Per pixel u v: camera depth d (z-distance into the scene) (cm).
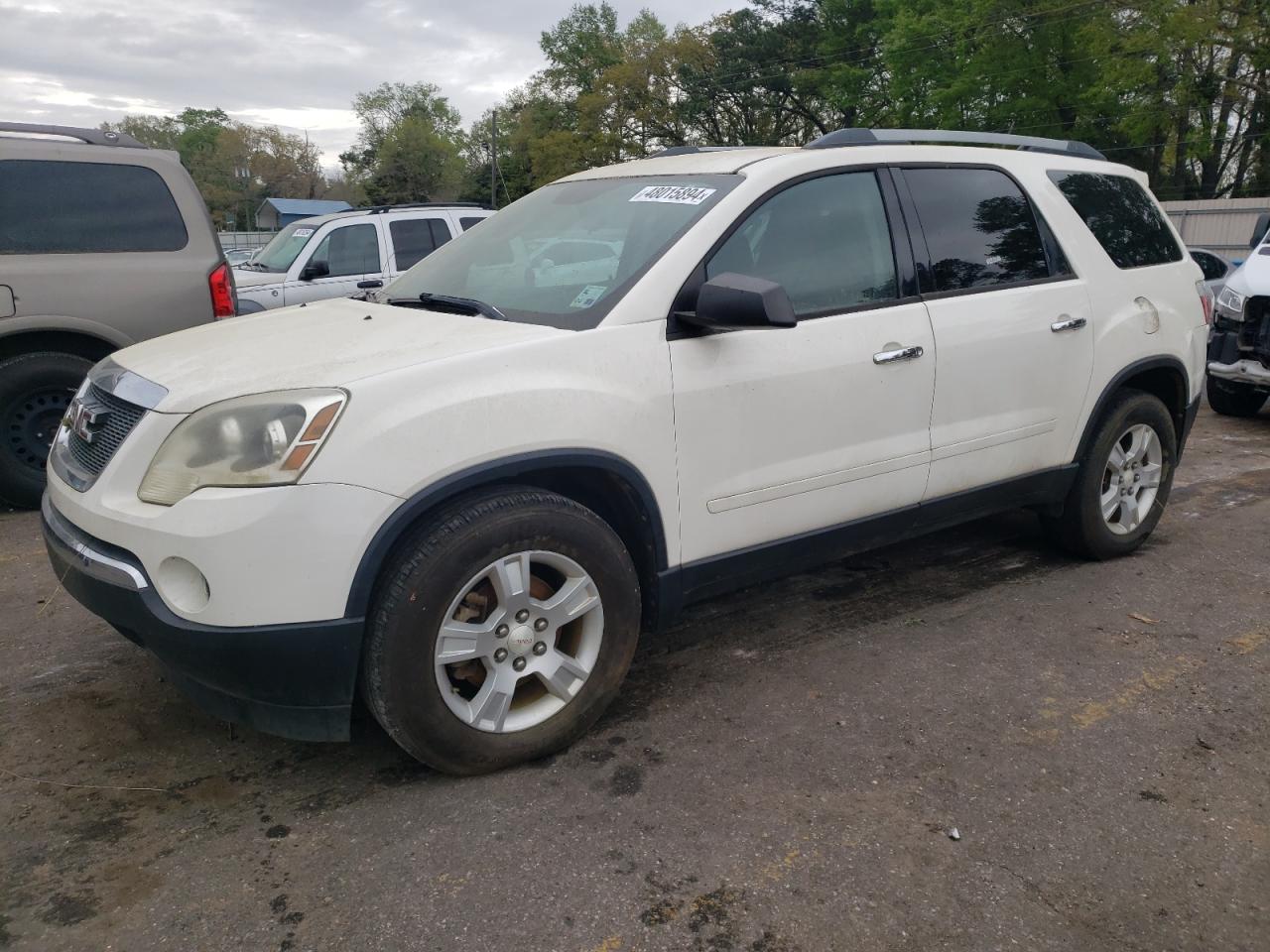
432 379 268
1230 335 827
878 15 4250
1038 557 484
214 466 255
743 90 5000
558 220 373
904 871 252
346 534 253
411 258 1006
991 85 3366
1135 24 2820
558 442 283
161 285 592
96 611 279
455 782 291
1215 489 619
